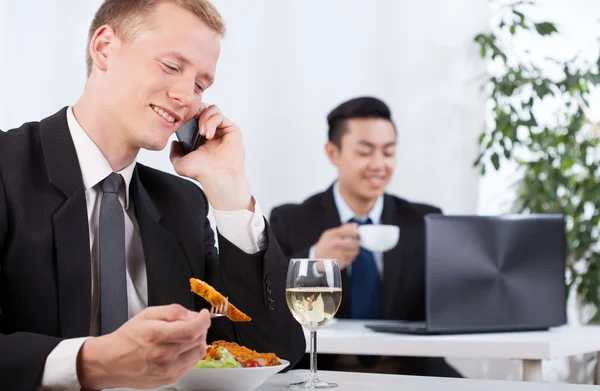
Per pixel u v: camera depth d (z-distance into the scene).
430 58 4.11
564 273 2.38
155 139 1.57
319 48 4.19
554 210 3.76
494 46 3.95
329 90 4.18
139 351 1.06
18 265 1.43
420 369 2.82
